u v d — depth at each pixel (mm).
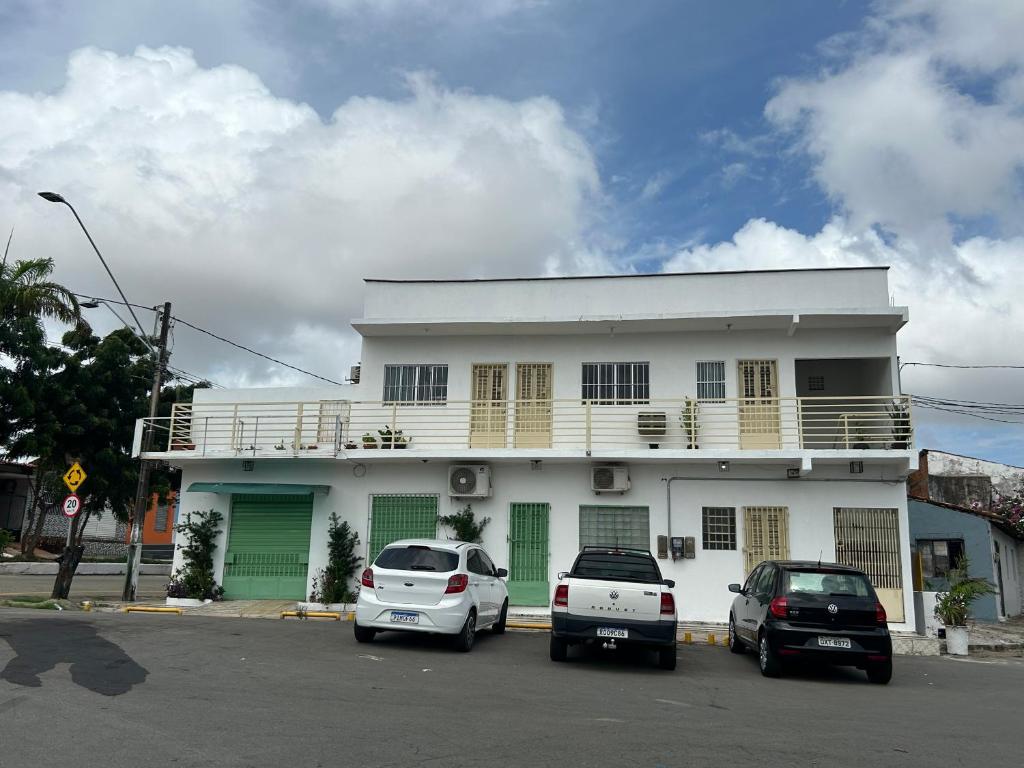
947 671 13148
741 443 18656
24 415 21562
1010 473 32719
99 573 35281
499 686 9625
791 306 18953
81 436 23703
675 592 18109
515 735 7105
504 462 19031
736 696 9812
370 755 6234
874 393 19984
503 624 15445
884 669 11328
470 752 6465
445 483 19203
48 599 19141
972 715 9156
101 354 24234
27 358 21766
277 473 19859
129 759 5879
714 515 18406
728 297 19156
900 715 8969
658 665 12125
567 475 18922
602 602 11547
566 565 18562
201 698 8039
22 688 8141
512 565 18672
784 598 11547
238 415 20438
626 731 7469
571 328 19203
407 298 20172
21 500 38875
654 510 18516
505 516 18922
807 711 8969
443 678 9992
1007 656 15930
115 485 24656
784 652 11289
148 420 20266
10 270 21266
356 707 7973
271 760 5992
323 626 15156
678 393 19125
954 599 15805
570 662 11992
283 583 19359
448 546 13039
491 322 18984
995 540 24391
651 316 18469
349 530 19250
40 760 5781
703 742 7176
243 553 19625
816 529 18016
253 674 9578
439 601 12297
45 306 21000
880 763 6699
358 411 19906
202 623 14812
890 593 17609
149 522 45656
